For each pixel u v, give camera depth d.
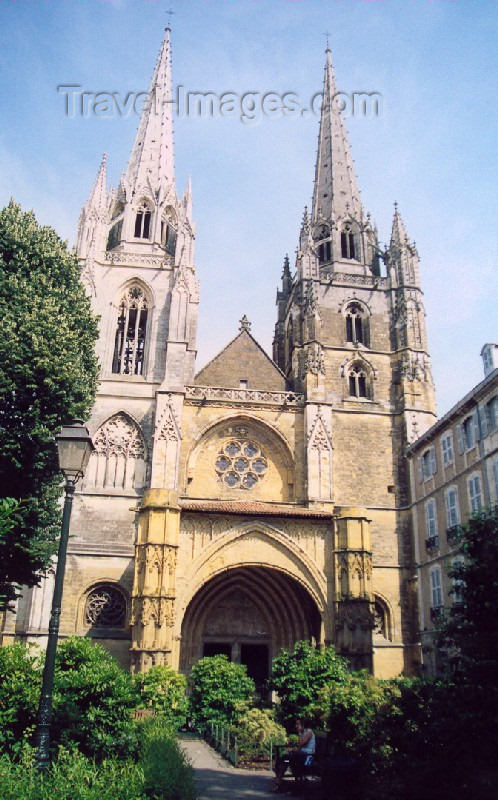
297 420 61.41
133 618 42.34
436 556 53.19
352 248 75.38
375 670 54.59
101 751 19.56
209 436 60.38
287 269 81.81
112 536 55.00
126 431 59.31
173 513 44.16
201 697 38.56
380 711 21.75
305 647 36.78
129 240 70.12
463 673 20.06
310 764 23.08
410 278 68.75
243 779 25.48
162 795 15.62
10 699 19.50
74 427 20.55
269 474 60.28
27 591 50.66
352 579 45.00
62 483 39.84
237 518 45.72
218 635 53.19
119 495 56.34
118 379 60.94
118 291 65.44
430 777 18.38
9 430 33.66
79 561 53.69
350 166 80.38
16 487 33.75
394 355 66.50
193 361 69.38
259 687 51.19
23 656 23.17
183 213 68.62
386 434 62.84
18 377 34.59
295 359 65.75
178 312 62.38
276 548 45.81
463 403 48.50
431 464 55.84
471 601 21.34
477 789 18.02
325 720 26.33
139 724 22.75
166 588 42.41
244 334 67.06
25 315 36.03
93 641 51.59
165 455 56.38
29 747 16.72
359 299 69.00
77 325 41.88
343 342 66.94
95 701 20.86
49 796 13.17
